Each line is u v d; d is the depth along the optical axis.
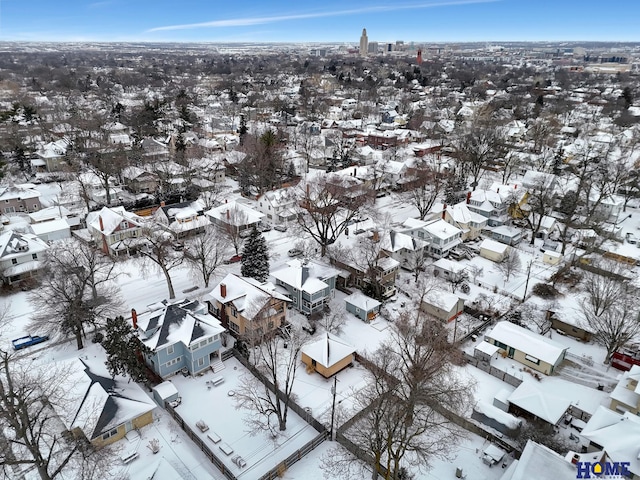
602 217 84.88
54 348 51.28
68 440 38.34
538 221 86.06
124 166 101.88
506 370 50.88
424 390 38.62
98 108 178.12
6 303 60.38
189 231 78.81
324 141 135.62
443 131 152.38
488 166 126.31
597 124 168.00
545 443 39.59
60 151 111.19
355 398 45.00
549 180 97.19
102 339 51.56
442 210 88.75
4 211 86.25
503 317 59.69
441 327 53.06
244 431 42.12
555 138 144.38
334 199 77.75
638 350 53.84
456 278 67.44
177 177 103.00
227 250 74.25
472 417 44.00
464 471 38.53
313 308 58.78
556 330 58.94
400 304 62.78
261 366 49.81
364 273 64.38
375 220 84.88
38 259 65.69
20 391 35.94
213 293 56.00
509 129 152.12
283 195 88.62
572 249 80.25
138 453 39.06
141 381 45.69
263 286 56.88
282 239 81.25
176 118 164.38
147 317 49.06
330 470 38.56
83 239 76.44
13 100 179.25
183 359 48.50
